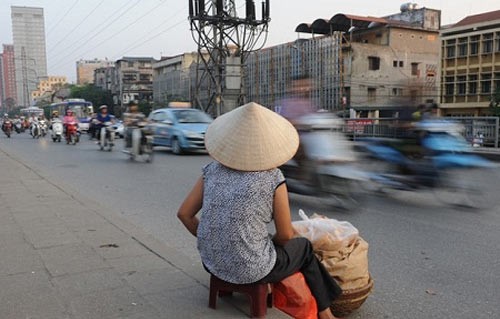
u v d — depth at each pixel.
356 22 47.03
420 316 3.37
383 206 7.18
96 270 4.06
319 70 45.53
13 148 19.86
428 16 49.22
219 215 2.89
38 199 7.48
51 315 3.19
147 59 100.94
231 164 2.87
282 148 2.90
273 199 2.88
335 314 3.27
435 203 7.34
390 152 7.59
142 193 8.52
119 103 94.38
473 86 36.88
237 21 34.59
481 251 4.89
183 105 25.83
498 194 7.89
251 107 2.95
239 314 3.17
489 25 35.38
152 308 3.29
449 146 7.28
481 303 3.59
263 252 2.88
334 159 6.81
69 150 18.66
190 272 4.02
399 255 4.78
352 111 41.69
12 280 3.82
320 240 3.20
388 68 46.09
